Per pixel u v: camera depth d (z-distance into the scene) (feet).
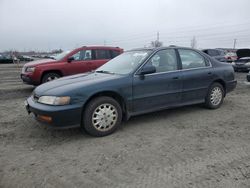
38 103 13.01
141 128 14.74
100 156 11.11
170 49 16.44
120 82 13.82
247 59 52.75
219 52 58.13
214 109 18.74
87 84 13.15
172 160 10.64
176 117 16.83
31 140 13.12
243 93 25.89
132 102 14.30
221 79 18.63
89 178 9.33
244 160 10.55
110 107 13.62
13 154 11.46
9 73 54.70
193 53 17.57
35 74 26.84
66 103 12.35
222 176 9.32
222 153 11.25
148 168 9.98
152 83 14.90
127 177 9.34
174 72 15.96
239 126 14.92
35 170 9.98
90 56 29.81
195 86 17.07
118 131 14.26
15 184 9.03
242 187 8.61
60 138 13.34
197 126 14.98
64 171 9.86
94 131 13.21
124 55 17.35
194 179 9.14
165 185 8.78
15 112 18.67
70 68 28.40
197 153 11.28
